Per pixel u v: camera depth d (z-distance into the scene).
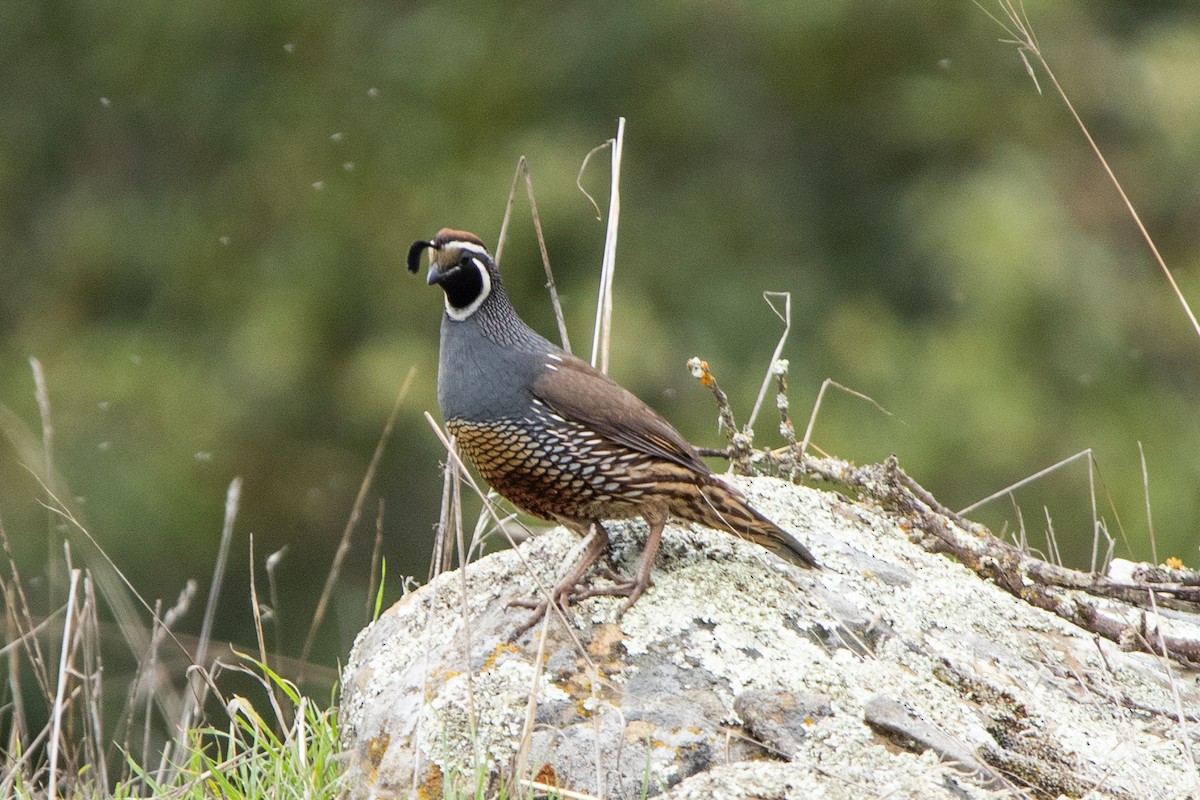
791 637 5.58
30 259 18.05
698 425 15.25
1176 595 6.17
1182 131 16.52
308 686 10.86
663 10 17.28
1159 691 5.86
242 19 18.06
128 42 18.22
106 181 18.27
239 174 17.69
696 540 6.14
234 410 16.30
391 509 16.05
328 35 18.14
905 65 17.33
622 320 15.52
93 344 17.05
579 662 5.43
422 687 5.41
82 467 15.85
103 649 12.01
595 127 17.22
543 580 5.89
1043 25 17.08
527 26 17.59
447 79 17.31
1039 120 16.86
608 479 5.80
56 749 5.55
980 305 15.50
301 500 16.03
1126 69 16.80
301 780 5.57
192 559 15.79
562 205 16.23
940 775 5.02
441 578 6.10
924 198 16.42
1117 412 15.39
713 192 17.12
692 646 5.48
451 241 6.09
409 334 16.41
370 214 16.84
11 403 16.44
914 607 5.96
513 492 6.06
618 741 5.16
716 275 16.55
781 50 17.27
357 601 14.62
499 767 5.15
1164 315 16.02
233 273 17.20
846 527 6.47
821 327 16.30
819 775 4.93
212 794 5.70
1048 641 6.04
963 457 15.02
